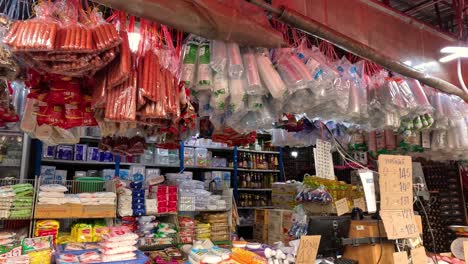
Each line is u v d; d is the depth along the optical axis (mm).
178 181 3816
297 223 2904
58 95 1605
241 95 1688
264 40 1588
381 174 1901
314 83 1768
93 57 1301
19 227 2939
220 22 1431
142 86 1421
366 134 3131
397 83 2248
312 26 1578
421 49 2242
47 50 1207
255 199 5621
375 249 1913
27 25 1235
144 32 1576
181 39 1802
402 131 2559
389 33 2080
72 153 4152
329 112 2105
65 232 3125
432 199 3926
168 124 1847
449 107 2510
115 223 3088
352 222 2059
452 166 4273
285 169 6094
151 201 3328
